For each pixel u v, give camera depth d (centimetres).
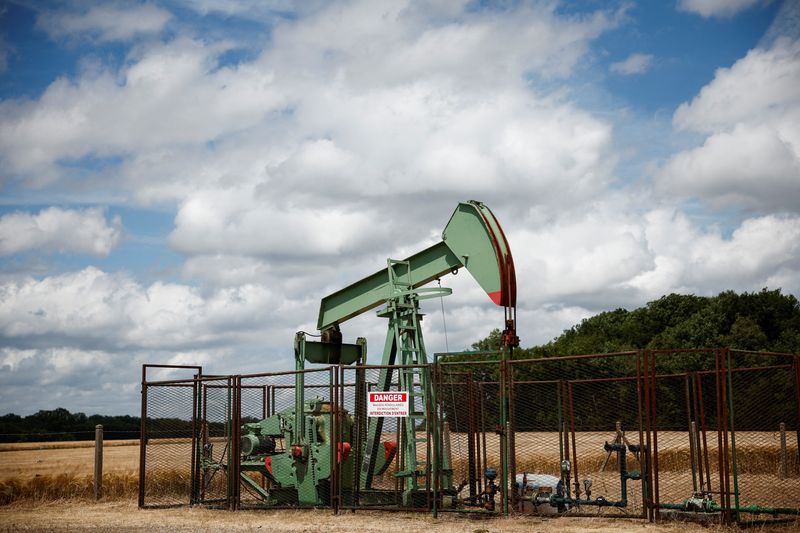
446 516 1584
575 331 6769
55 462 3316
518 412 2588
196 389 1978
